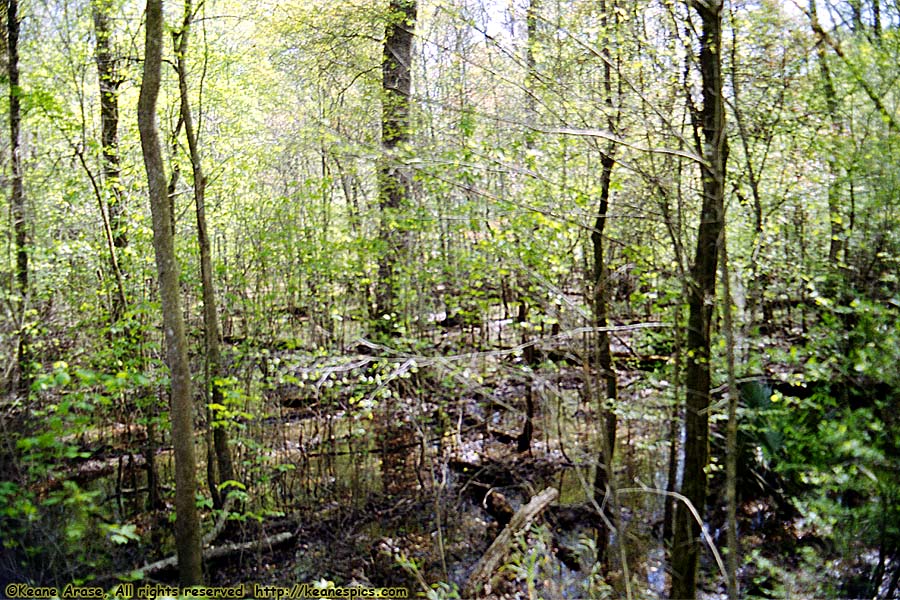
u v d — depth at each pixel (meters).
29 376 6.43
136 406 8.44
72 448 5.46
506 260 6.45
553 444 10.08
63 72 8.29
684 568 5.95
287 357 8.02
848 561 5.91
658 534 8.10
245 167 9.76
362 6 10.86
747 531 7.79
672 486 7.94
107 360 7.86
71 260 9.20
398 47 10.86
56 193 8.89
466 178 6.36
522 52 7.15
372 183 11.14
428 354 8.64
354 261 9.46
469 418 11.11
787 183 8.02
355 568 7.52
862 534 5.79
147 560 7.33
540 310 7.00
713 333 6.97
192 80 9.95
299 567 7.51
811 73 7.29
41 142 9.03
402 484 9.31
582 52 6.59
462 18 5.45
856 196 7.02
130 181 10.06
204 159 10.16
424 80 12.33
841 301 6.80
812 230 8.34
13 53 7.47
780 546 7.42
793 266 7.71
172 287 6.13
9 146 7.55
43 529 5.66
